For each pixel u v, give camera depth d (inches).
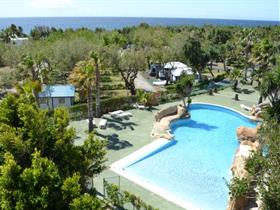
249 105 2191.2
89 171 743.7
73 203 560.4
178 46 2933.1
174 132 1770.4
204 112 2140.7
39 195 550.3
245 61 2977.4
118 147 1476.4
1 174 585.0
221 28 5246.1
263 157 786.8
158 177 1254.3
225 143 1627.7
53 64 2474.2
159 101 2229.3
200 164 1382.9
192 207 1040.8
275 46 2864.2
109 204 994.1
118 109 2030.0
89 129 1620.3
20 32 6048.2
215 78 2928.2
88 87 1565.0
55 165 613.3
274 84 1660.9
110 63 2341.3
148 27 5275.6
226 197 1125.1
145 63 2459.4
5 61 2576.3
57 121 696.4
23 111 624.4
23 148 605.6
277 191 703.1
